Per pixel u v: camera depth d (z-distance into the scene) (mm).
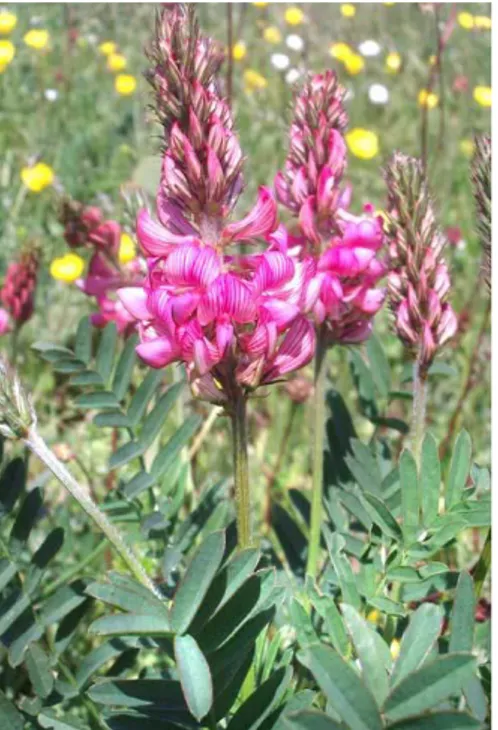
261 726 146
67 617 186
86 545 234
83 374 209
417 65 598
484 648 161
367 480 200
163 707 143
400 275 186
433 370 222
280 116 566
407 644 128
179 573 208
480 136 171
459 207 506
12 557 179
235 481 155
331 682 116
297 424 355
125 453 200
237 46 590
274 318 143
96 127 562
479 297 419
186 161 145
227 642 139
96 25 716
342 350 346
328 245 190
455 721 115
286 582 194
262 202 149
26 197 480
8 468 181
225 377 148
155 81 147
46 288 406
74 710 210
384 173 188
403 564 163
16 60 639
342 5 669
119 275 249
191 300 141
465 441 165
